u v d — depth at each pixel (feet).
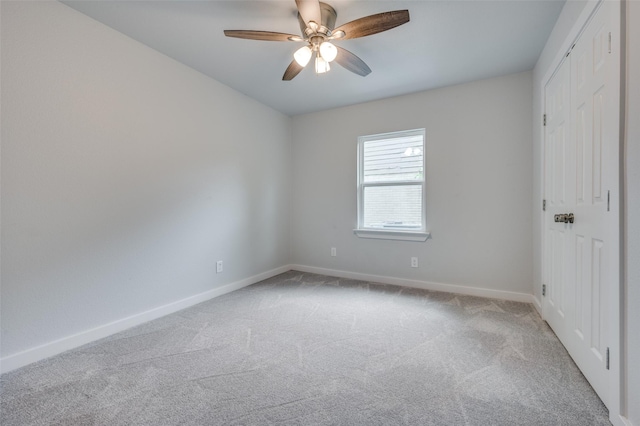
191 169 9.05
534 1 6.00
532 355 5.96
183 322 7.78
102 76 6.83
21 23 5.58
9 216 5.51
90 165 6.66
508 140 9.39
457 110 10.11
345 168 12.37
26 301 5.74
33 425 4.19
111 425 4.18
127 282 7.43
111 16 6.55
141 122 7.67
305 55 6.48
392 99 11.26
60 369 5.58
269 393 4.87
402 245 11.23
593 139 4.79
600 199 4.55
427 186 10.67
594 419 4.20
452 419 4.24
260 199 11.94
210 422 4.24
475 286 9.99
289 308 8.79
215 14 6.50
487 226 9.76
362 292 10.36
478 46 7.68
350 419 4.27
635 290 3.64
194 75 9.08
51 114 6.01
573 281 5.68
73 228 6.41
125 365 5.72
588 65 4.97
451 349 6.27
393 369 5.54
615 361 4.00
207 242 9.62
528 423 4.15
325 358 5.95
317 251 13.16
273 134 12.62
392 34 7.14
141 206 7.72
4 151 5.42
